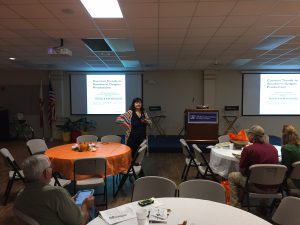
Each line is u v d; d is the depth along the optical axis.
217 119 6.47
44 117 9.55
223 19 3.60
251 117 9.18
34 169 1.73
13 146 8.09
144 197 2.38
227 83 9.20
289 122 9.09
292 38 4.66
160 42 4.92
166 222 1.72
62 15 3.42
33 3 3.01
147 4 3.04
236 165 3.59
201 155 3.93
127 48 5.56
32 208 1.71
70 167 3.41
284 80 8.99
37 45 5.17
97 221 1.77
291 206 1.86
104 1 3.02
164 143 7.70
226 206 1.97
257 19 3.60
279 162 3.42
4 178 4.99
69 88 9.37
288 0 2.95
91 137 5.11
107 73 9.23
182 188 2.34
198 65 8.06
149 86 9.32
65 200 1.75
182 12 3.32
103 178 3.44
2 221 3.23
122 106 9.31
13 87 9.46
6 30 4.10
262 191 3.02
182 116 9.37
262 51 5.82
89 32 4.23
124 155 3.81
